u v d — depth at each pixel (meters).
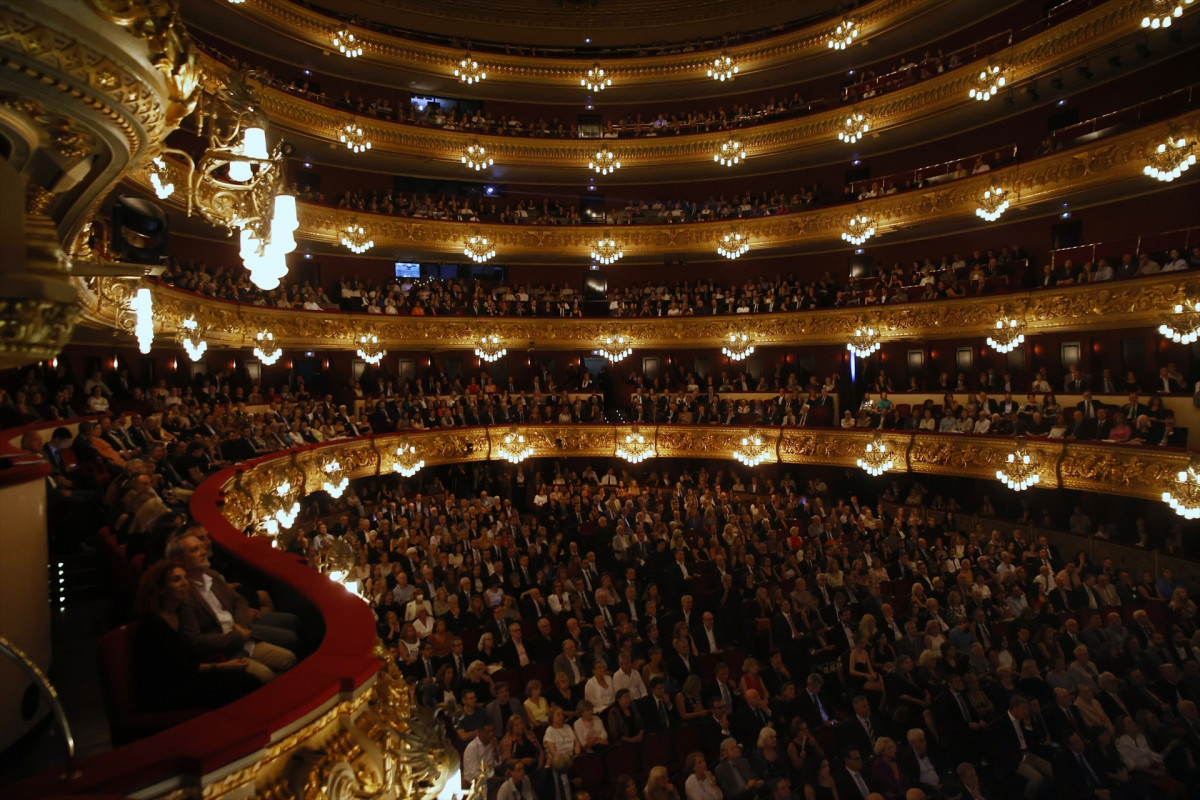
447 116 34.12
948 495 27.23
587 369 36.34
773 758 10.89
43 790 2.79
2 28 3.71
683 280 36.41
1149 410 20.11
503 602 16.66
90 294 12.01
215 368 26.56
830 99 33.88
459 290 33.59
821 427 28.33
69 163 5.18
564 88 35.34
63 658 6.75
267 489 16.59
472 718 11.13
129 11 4.20
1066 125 25.95
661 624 16.27
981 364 27.66
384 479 30.31
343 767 3.65
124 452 12.40
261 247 6.82
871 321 28.75
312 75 32.25
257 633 5.01
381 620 15.24
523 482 32.25
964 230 29.03
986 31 28.42
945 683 13.05
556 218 34.81
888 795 10.49
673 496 26.19
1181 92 20.61
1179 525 19.72
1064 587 17.19
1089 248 23.11
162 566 4.53
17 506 5.84
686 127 34.34
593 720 11.82
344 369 31.81
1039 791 11.01
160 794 2.98
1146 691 12.85
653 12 35.75
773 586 17.50
